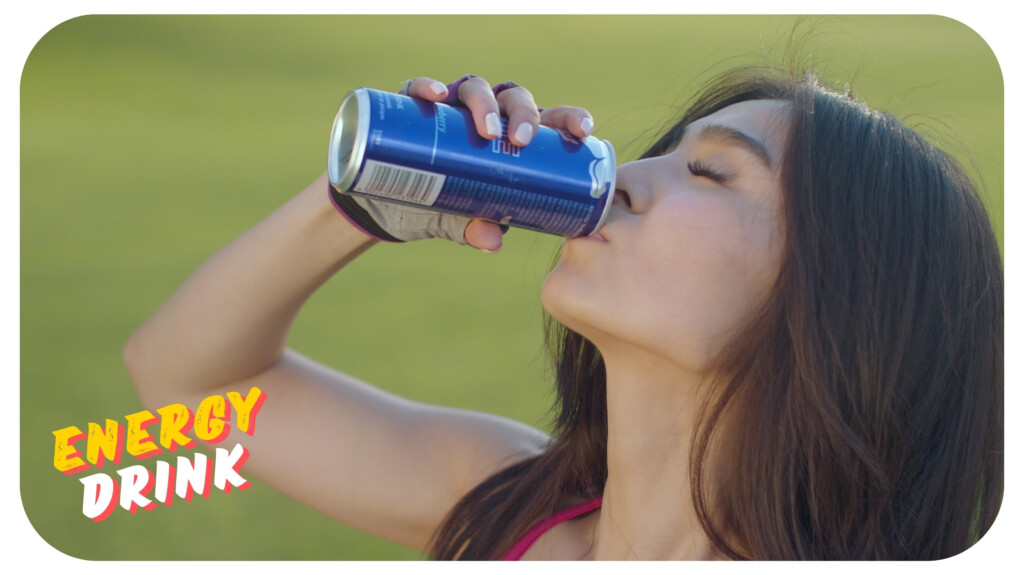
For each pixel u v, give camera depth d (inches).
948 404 46.3
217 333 53.8
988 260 48.4
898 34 306.5
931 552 45.8
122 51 323.9
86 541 101.0
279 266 52.3
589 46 328.8
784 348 42.6
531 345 147.9
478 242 46.4
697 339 41.9
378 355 143.6
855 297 42.9
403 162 42.7
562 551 50.5
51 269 175.9
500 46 331.3
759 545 43.3
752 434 43.0
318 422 55.9
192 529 104.9
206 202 212.7
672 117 57.9
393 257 182.5
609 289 42.5
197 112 276.8
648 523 45.8
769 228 42.6
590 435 52.1
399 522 55.7
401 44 340.2
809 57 59.5
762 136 44.0
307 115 278.7
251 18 362.9
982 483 50.6
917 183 45.2
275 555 101.3
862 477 43.7
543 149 44.1
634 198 44.4
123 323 154.3
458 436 56.9
